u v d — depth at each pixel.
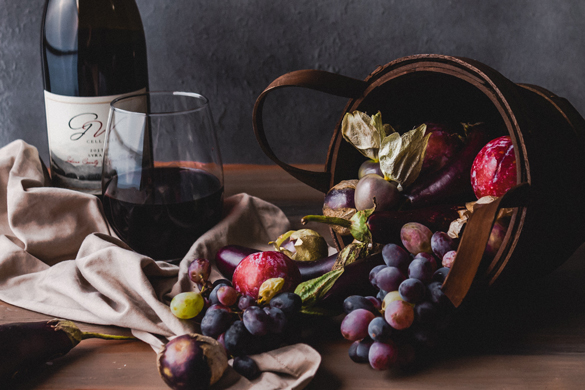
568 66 0.84
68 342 0.48
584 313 0.55
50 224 0.65
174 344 0.42
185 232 0.65
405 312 0.43
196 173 0.66
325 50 0.88
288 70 0.89
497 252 0.48
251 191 0.86
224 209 0.73
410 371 0.47
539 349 0.50
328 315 0.52
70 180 0.70
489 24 0.84
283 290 0.52
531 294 0.59
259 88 0.91
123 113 0.61
